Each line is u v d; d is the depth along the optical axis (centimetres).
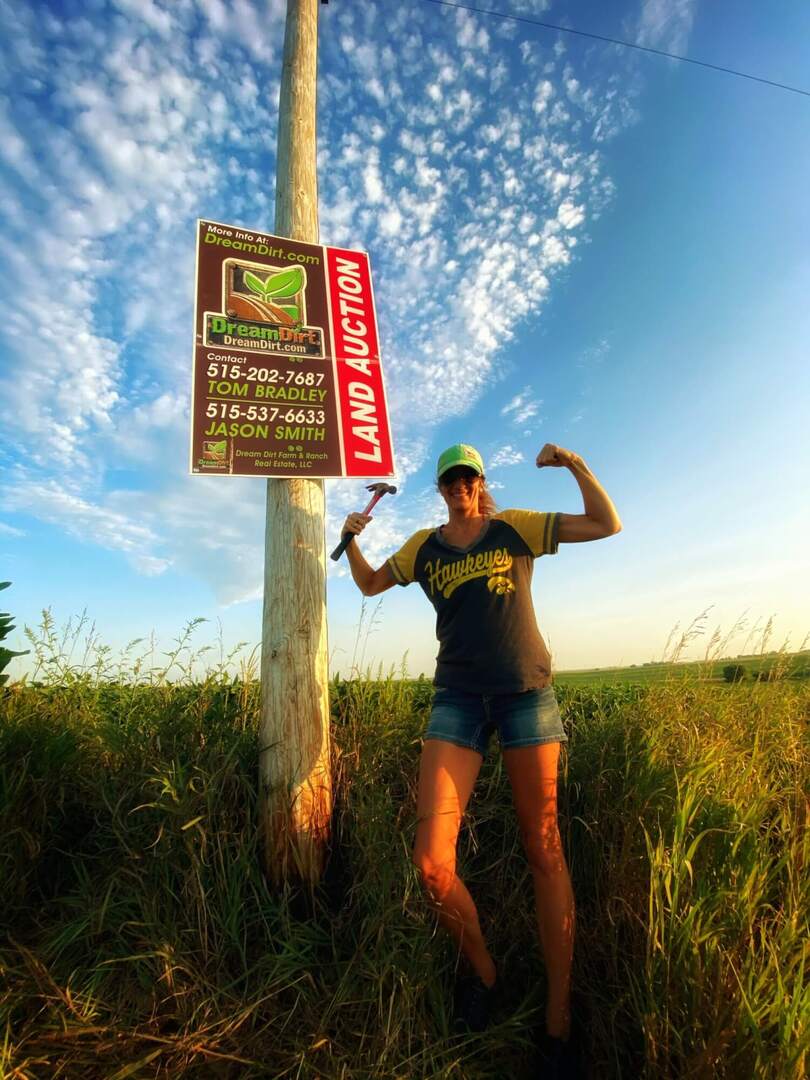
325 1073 179
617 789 280
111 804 260
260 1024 198
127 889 233
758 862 204
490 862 276
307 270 335
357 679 362
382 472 318
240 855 239
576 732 337
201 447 289
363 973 210
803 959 168
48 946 207
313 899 246
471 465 251
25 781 253
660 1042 173
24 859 241
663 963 185
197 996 200
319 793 267
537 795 217
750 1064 156
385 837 254
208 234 317
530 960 236
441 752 222
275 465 299
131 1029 185
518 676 223
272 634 279
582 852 267
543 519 244
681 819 212
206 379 298
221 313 309
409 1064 183
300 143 352
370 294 347
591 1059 199
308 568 289
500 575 237
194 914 225
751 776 266
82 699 329
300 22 366
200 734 293
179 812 236
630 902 222
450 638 238
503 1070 195
